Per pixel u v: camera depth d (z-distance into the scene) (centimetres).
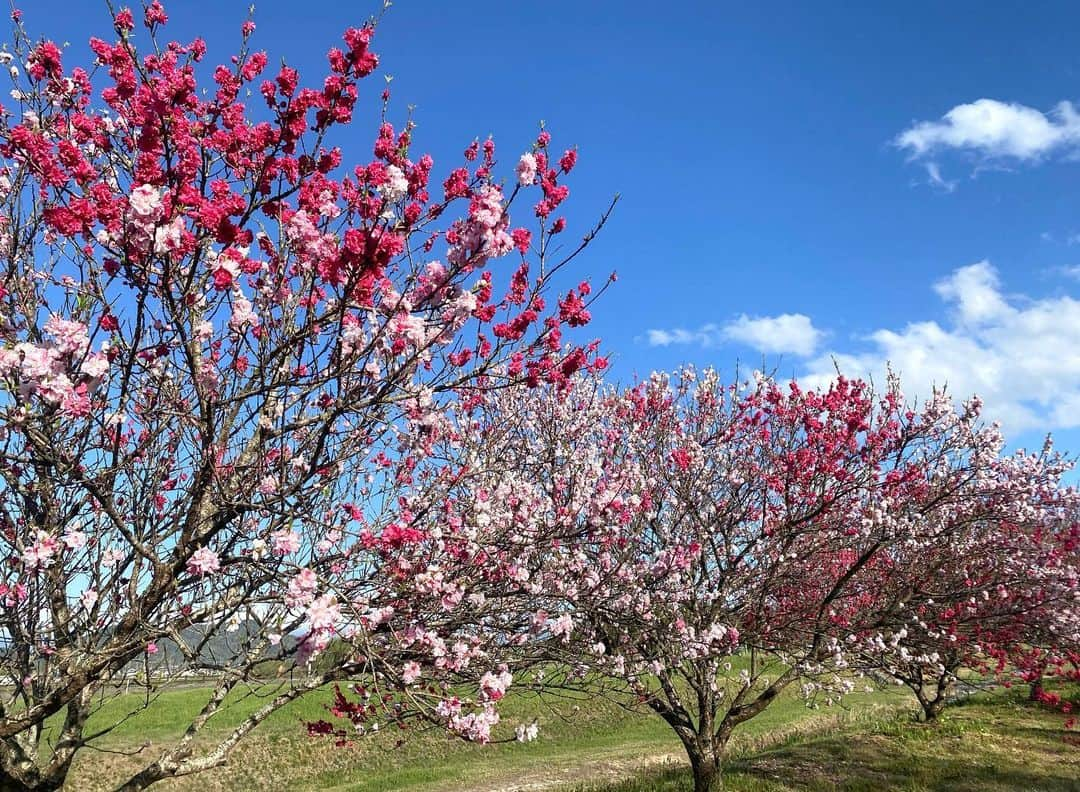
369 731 518
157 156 288
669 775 1135
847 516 858
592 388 821
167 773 396
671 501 847
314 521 355
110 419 367
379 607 428
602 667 616
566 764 1380
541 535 525
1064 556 1088
